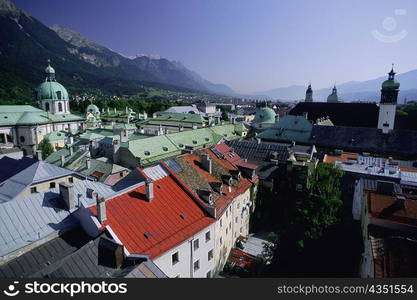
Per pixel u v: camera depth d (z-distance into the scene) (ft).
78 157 236.02
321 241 145.69
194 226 114.83
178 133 305.94
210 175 154.92
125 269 81.10
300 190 181.68
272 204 187.93
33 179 151.12
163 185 126.62
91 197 114.52
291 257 141.18
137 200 111.24
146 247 95.76
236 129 396.57
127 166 246.06
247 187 166.81
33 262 84.89
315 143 293.64
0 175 173.17
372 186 151.94
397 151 255.50
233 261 144.56
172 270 103.60
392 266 81.71
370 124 369.09
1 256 82.07
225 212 139.95
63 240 94.07
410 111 552.82
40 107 448.24
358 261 130.82
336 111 400.88
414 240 94.22
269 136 325.62
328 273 126.82
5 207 93.86
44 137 362.53
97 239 87.71
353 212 159.84
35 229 93.20
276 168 190.70
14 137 388.98
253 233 178.81
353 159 206.69
